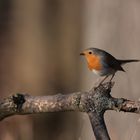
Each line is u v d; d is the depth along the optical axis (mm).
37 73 22094
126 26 11820
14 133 15523
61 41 22797
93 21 13133
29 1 22719
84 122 11523
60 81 22172
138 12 11672
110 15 12312
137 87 11148
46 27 22781
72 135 19812
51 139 19922
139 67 11250
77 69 22359
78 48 22594
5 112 6527
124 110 6289
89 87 14094
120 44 11898
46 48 22625
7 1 22828
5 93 20531
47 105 6441
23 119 15844
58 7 22891
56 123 20016
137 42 11586
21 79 21703
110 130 11273
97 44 12742
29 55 22438
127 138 10773
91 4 13531
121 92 11375
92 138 11891
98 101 6254
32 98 6480
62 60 22516
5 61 22234
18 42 22625
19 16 22828
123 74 11328
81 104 6305
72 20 22922
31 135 16047
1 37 22656
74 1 22922
